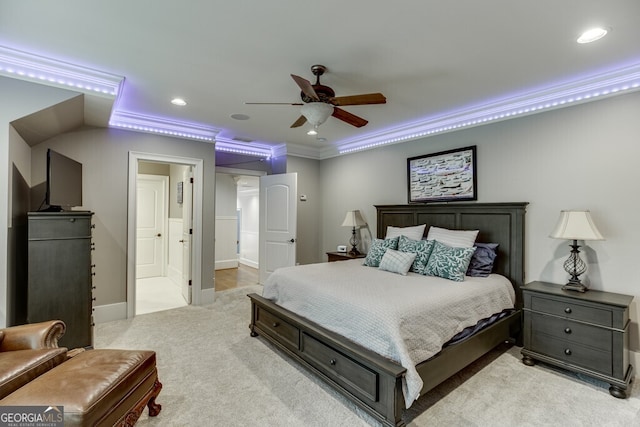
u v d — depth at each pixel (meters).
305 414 2.07
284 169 5.59
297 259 5.64
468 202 3.73
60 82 2.64
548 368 2.71
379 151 4.84
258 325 3.28
